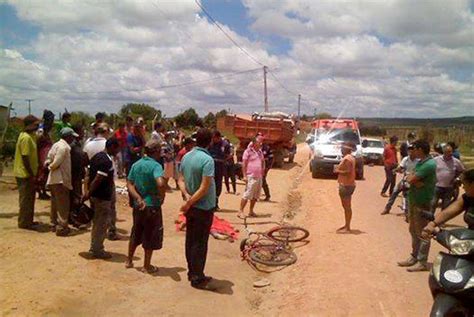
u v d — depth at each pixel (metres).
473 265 4.55
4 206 11.41
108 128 9.67
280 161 26.77
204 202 6.85
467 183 5.13
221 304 6.53
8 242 8.26
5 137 17.92
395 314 6.12
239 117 26.58
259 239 9.22
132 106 42.91
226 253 8.98
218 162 12.05
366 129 61.31
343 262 8.30
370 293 6.82
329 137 23.84
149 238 7.30
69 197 9.00
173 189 15.72
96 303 6.18
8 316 5.54
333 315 6.13
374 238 10.09
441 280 4.54
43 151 11.27
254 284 7.54
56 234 8.94
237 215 12.19
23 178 9.11
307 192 17.61
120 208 11.91
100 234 7.79
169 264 7.97
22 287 6.41
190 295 6.72
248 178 11.87
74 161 9.34
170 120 22.88
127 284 6.90
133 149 12.14
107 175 7.71
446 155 10.99
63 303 6.04
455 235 4.70
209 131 6.98
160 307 6.25
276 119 26.20
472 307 4.53
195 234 6.91
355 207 14.27
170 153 15.56
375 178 23.61
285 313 6.29
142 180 7.20
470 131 56.25
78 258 7.75
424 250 7.75
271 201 14.88
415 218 7.72
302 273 7.81
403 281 7.32
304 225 11.49
